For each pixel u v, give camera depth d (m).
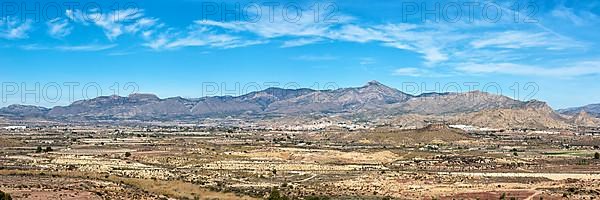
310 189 165.75
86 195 133.25
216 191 155.12
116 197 133.25
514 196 151.62
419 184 181.00
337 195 151.62
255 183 180.88
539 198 147.38
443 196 152.88
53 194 132.75
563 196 148.62
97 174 189.62
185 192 152.62
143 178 181.38
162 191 153.50
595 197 146.88
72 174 187.12
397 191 163.75
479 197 151.00
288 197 141.62
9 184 151.00
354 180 192.62
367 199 143.50
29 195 129.75
